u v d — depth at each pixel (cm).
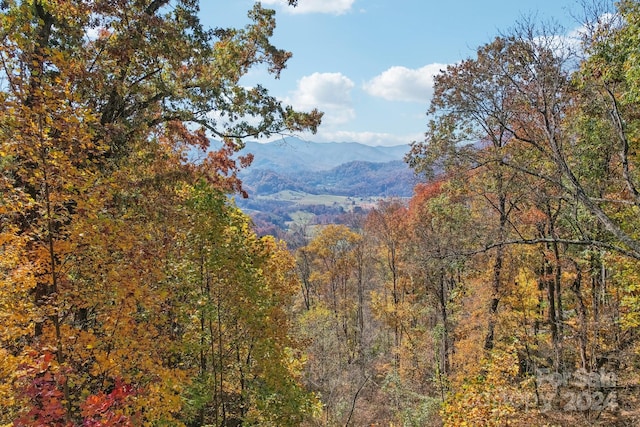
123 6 865
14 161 560
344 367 2258
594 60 880
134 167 1059
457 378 1589
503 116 1181
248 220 1181
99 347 651
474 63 1231
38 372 501
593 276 1427
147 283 686
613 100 895
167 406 657
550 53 962
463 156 1341
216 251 909
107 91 902
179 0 1018
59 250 557
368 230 2961
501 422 901
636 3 777
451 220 1591
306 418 1352
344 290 3547
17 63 536
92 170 678
